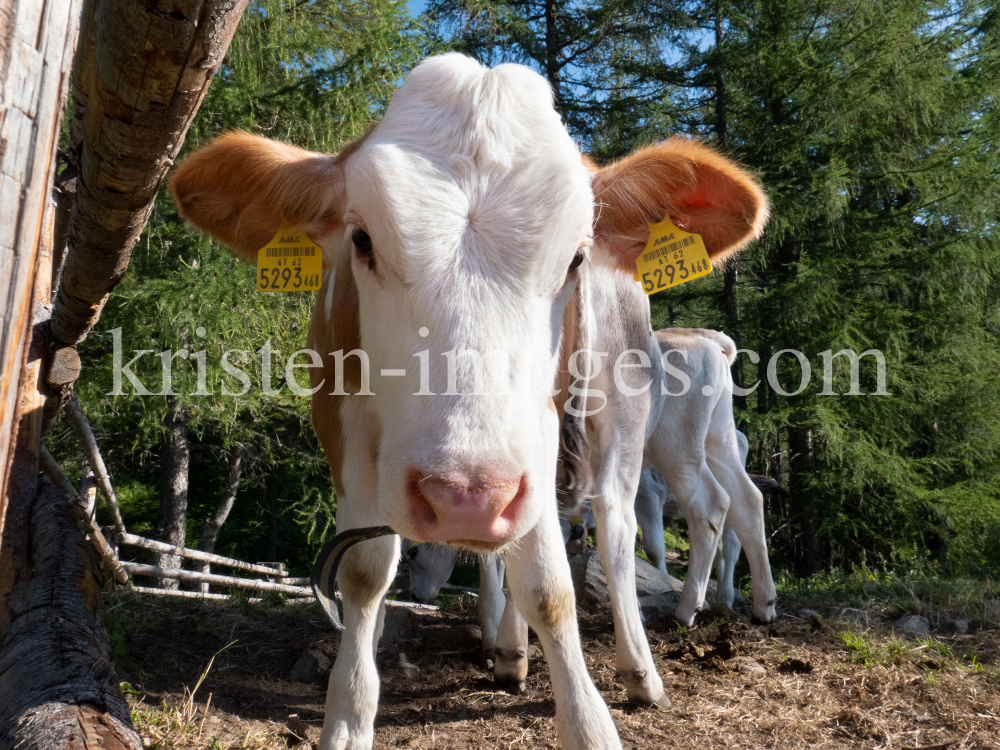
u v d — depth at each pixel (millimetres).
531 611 2188
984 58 13812
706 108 15219
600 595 4953
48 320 2338
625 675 3064
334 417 2346
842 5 12188
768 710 3072
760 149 12523
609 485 3123
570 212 1848
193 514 15398
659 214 2562
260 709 2977
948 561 11852
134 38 1021
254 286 7742
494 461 1573
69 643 1794
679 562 12789
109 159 1400
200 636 3721
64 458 9312
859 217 12859
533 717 2951
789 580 9164
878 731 2885
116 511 4535
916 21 12664
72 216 1790
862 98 12000
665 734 2828
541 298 1826
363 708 2260
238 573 13523
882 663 3576
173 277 7738
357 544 2262
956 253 12133
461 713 3008
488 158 1848
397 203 1781
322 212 2291
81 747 1318
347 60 8430
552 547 2193
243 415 8773
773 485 8602
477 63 2111
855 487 11867
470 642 3814
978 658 3775
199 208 2373
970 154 12438
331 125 8422
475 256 1757
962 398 12266
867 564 13172
